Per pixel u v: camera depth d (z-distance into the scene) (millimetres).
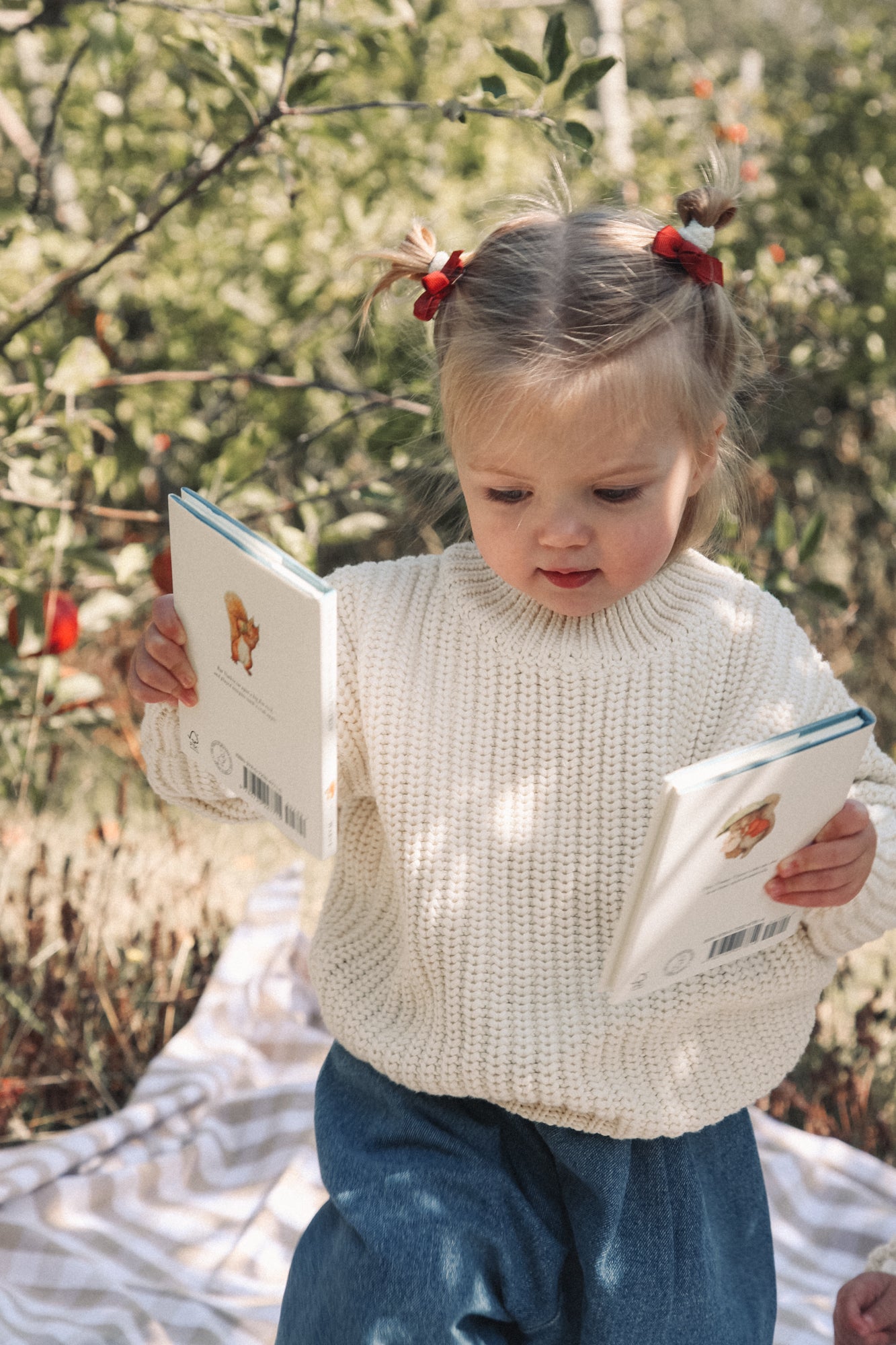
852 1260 2191
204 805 1462
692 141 4809
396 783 1358
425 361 1793
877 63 5191
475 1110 1424
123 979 2619
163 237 4113
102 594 2537
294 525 3789
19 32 2725
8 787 2617
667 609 1353
